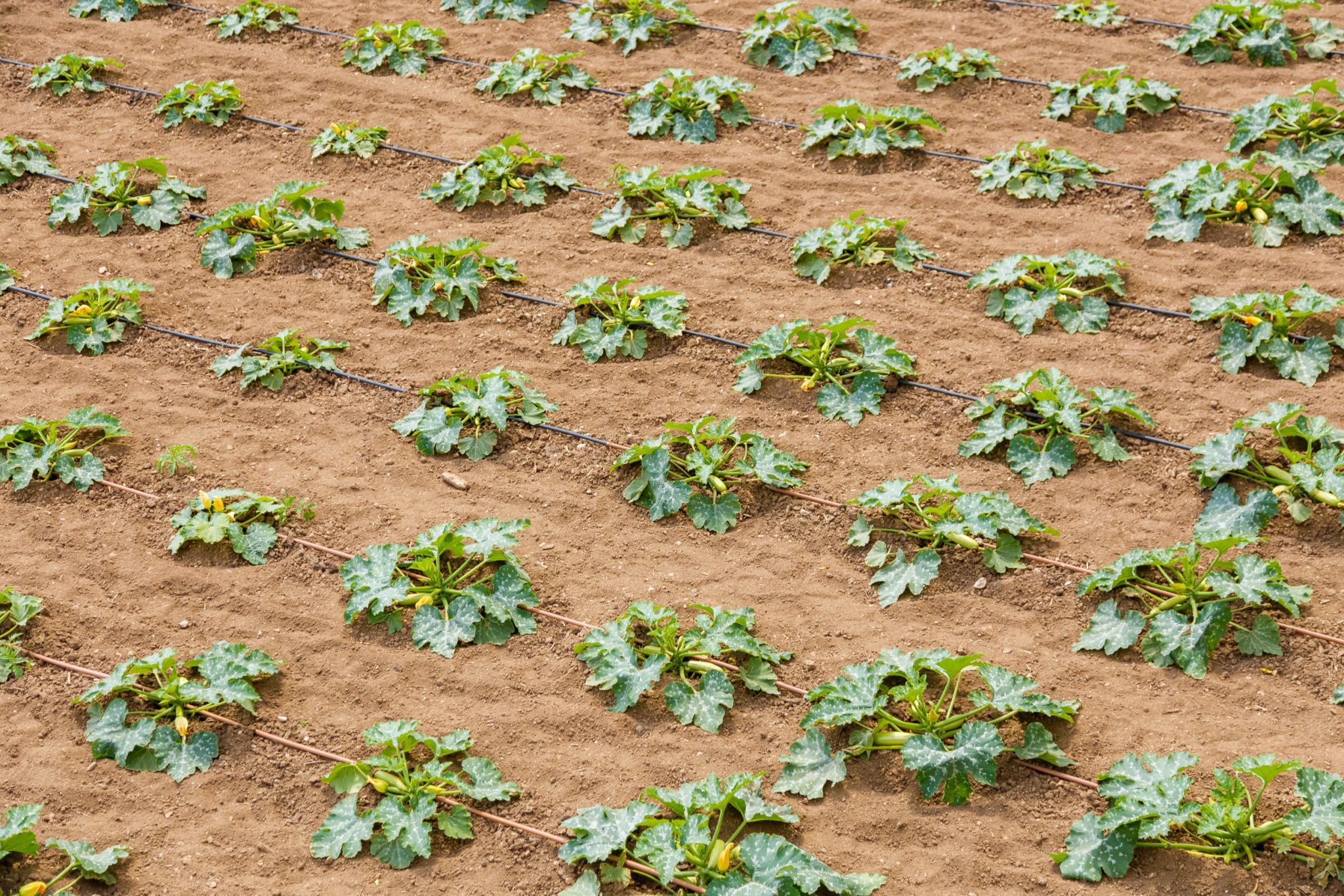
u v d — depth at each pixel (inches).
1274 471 231.1
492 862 184.9
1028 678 195.9
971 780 190.2
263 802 195.5
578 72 366.0
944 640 213.8
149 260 313.6
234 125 358.9
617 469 252.7
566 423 262.4
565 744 201.0
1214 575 208.7
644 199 319.9
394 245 299.1
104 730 203.8
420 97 366.0
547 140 345.1
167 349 287.0
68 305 290.8
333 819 188.9
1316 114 311.6
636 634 217.9
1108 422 249.9
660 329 279.4
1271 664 202.8
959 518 227.8
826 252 300.5
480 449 256.8
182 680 209.0
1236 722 194.7
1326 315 262.8
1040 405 246.2
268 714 207.6
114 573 234.2
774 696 207.0
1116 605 214.8
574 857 178.9
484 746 201.0
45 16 412.8
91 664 217.2
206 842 189.2
